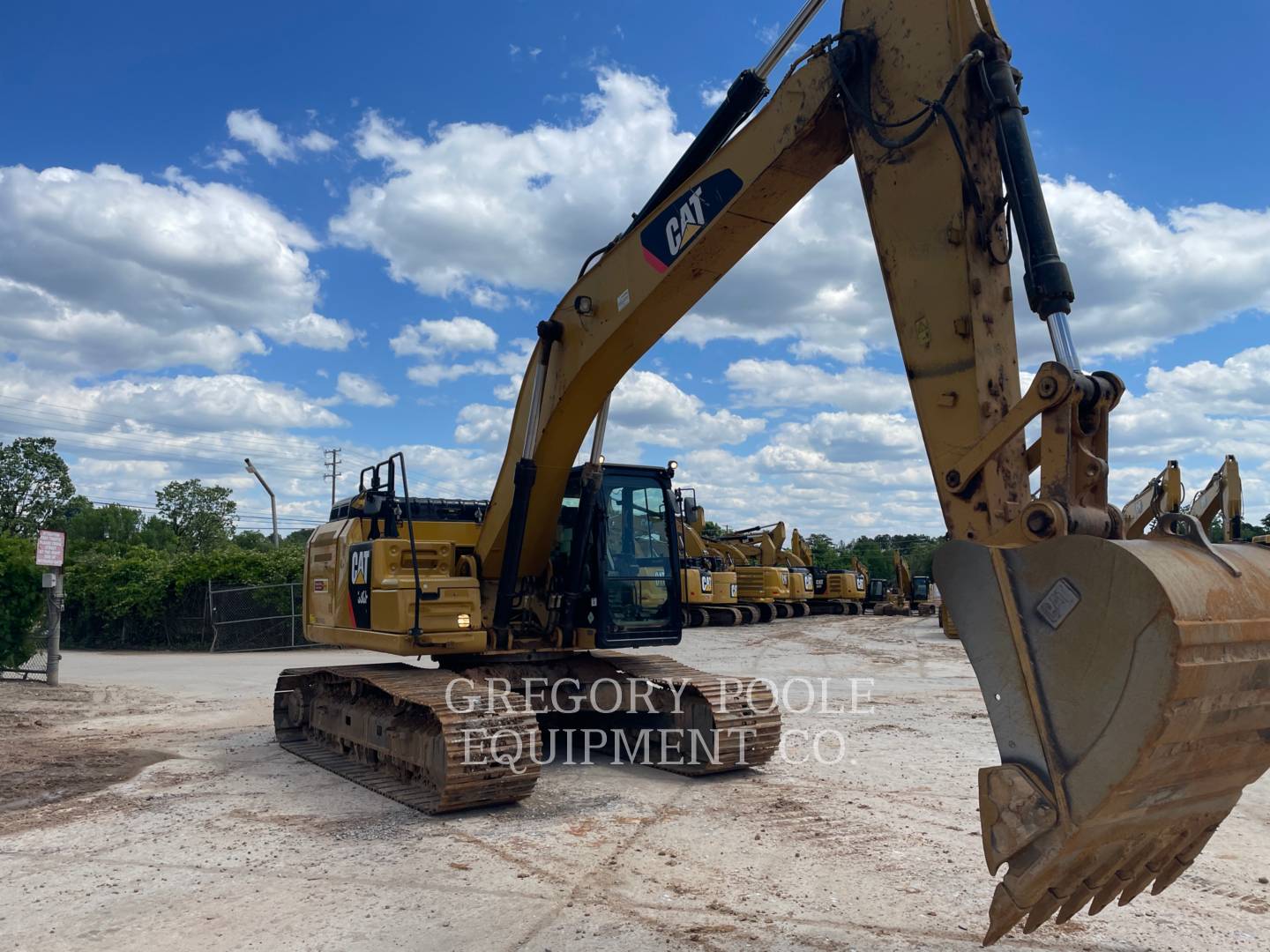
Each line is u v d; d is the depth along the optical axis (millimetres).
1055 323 3947
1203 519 16906
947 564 3740
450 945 4566
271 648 27750
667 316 6848
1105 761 3215
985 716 11609
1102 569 3268
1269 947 4504
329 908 5094
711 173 6000
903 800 7406
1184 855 4172
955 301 4289
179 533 75688
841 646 22469
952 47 4430
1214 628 3135
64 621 30250
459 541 9508
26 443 65438
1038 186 4094
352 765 8758
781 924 4805
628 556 9141
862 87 4801
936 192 4398
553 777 8398
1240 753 3533
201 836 6543
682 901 5156
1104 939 4598
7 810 7312
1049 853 3381
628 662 9562
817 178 5703
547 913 4984
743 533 37562
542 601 9164
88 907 5137
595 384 7508
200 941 4645
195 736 10891
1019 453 4133
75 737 10867
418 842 6344
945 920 4848
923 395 4391
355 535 9391
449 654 8742
